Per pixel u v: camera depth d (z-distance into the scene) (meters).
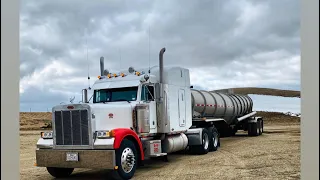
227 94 21.27
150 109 10.69
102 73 12.09
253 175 8.94
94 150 8.55
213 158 12.43
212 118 17.80
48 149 9.12
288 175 8.80
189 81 13.48
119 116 9.62
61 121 8.97
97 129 8.84
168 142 11.53
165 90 11.23
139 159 9.48
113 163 8.37
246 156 12.65
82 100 11.23
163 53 11.25
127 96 10.62
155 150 10.52
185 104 12.97
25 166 12.19
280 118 45.22
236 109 21.02
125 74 11.27
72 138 8.83
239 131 29.83
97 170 10.97
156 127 11.00
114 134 8.59
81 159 8.61
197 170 9.94
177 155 13.69
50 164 8.94
